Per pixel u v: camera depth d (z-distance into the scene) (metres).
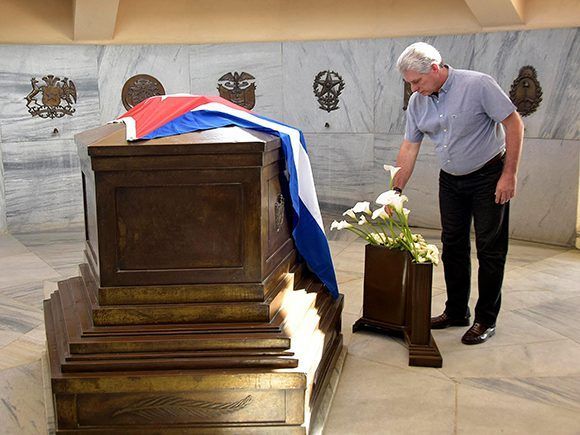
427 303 3.38
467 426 2.74
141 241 2.59
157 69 6.61
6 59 6.11
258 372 2.45
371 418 2.82
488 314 3.68
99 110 6.56
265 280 2.66
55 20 6.18
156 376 2.44
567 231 5.66
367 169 6.66
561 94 5.51
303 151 3.21
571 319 3.96
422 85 3.39
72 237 6.20
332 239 5.96
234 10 6.54
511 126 3.35
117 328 2.56
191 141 2.53
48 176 6.47
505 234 3.59
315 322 2.91
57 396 2.45
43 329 3.84
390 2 6.24
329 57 6.54
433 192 6.32
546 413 2.85
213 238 2.60
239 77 6.70
